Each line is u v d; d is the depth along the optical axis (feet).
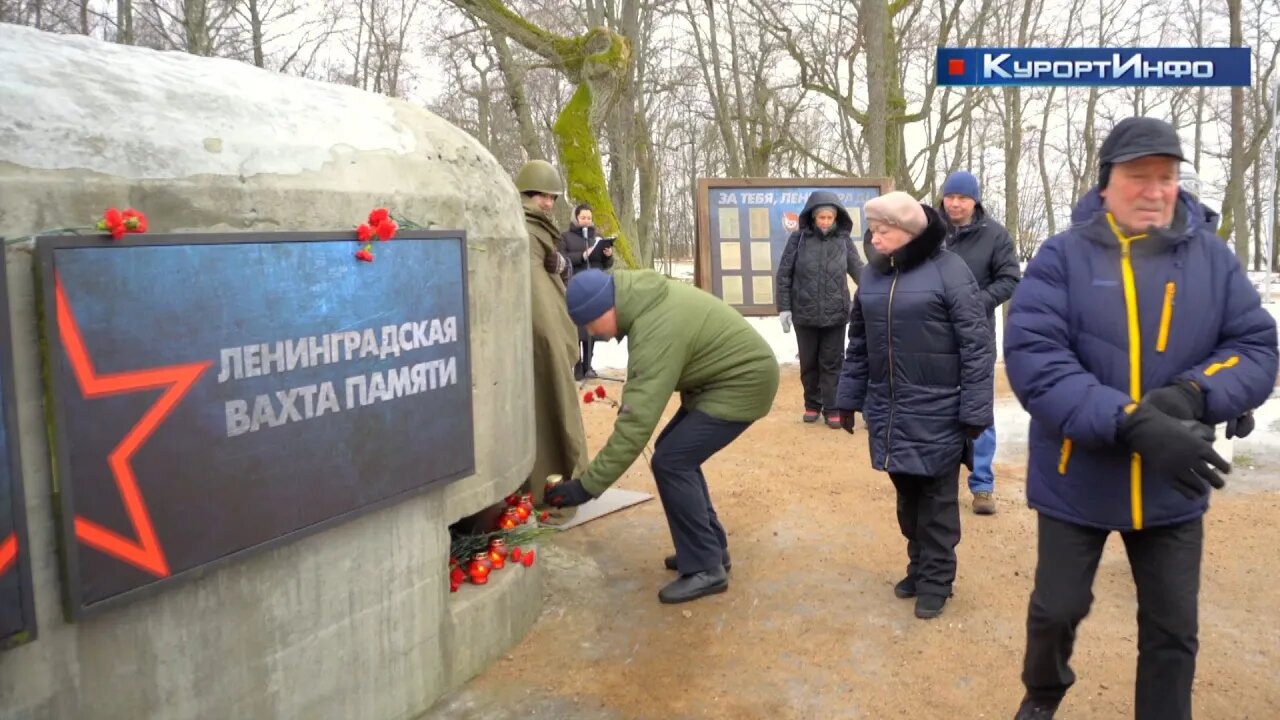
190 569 7.63
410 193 9.76
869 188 33.96
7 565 6.51
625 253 47.14
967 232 16.94
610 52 45.50
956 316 11.89
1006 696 10.64
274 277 8.16
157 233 7.29
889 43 61.62
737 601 13.38
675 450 13.04
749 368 12.70
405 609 10.03
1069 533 8.43
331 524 8.85
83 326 6.81
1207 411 7.65
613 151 61.00
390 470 9.46
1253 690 10.66
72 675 7.11
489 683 11.07
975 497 17.01
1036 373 8.11
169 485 7.44
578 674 11.27
